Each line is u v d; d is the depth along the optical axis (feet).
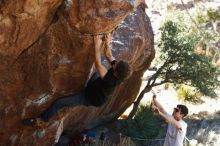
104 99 19.34
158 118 48.47
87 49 21.48
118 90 37.22
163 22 47.85
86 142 37.68
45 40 20.93
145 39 33.94
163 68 47.37
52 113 21.42
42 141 25.68
